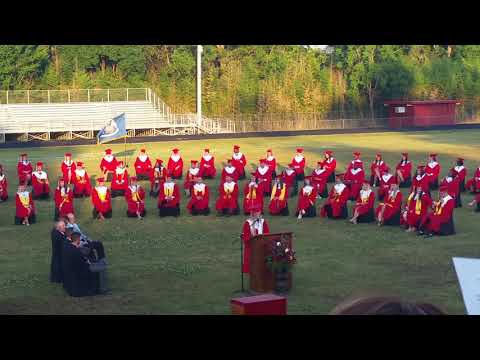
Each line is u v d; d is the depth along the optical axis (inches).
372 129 2906.0
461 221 1078.4
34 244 951.6
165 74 3590.1
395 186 1048.2
